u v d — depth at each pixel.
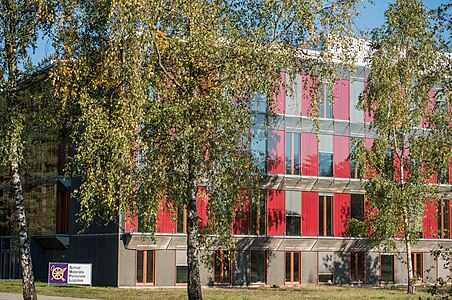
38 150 46.62
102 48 24.02
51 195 45.75
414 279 37.53
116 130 22.23
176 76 23.61
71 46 24.36
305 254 46.88
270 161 44.81
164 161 22.84
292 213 46.06
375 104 40.44
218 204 24.55
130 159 22.80
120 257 41.19
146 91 22.89
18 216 27.25
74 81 24.47
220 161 23.88
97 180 22.98
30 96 26.92
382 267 49.16
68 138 26.81
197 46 23.41
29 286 27.06
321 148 46.75
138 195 23.09
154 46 23.17
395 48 39.16
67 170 25.16
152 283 42.12
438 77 36.44
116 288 39.72
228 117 23.42
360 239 47.72
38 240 48.06
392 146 40.62
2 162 26.16
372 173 40.38
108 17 22.73
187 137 22.59
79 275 39.28
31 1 25.39
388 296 34.88
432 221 50.25
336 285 47.22
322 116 46.97
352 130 47.75
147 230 25.02
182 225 42.44
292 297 33.25
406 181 39.59
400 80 39.22
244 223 44.31
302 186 46.22
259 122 44.31
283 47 25.05
